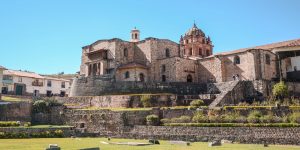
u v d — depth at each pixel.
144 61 78.19
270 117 39.84
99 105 62.16
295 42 68.06
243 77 68.69
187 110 47.44
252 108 44.50
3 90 87.19
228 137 38.72
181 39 96.19
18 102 56.09
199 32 93.19
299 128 35.59
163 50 79.69
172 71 73.81
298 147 31.33
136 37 92.06
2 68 70.31
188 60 76.38
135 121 48.47
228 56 72.38
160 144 33.59
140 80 74.31
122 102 59.09
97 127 50.53
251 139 37.25
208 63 75.81
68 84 104.31
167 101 57.81
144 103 57.28
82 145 31.31
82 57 84.69
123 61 77.88
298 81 62.72
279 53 69.44
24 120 55.81
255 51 66.81
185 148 28.30
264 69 66.19
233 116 42.53
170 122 45.97
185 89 66.25
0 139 40.12
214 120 42.28
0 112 55.62
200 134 40.62
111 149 27.00
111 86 68.06
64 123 54.53
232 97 56.00
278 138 36.16
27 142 35.34
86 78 70.44
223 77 72.06
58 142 35.41
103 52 78.06
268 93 57.84
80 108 58.97
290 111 42.69
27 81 93.38
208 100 55.62
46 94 97.81
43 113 56.88
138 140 40.34
